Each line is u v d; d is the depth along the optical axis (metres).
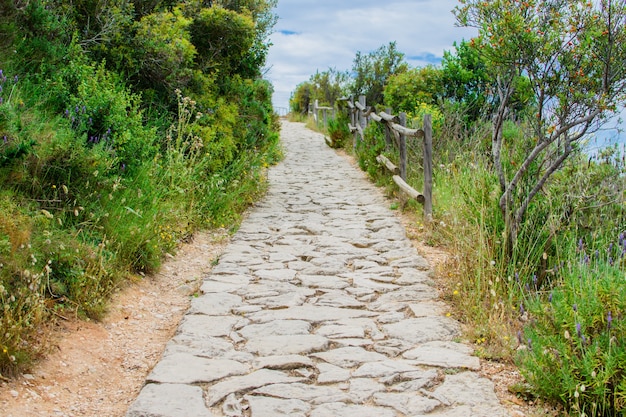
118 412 3.79
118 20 8.59
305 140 21.53
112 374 4.27
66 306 4.86
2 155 5.42
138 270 6.09
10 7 7.19
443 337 4.78
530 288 5.38
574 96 5.09
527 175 6.08
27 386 3.82
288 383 4.01
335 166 14.56
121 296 5.50
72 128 6.71
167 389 3.90
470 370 4.20
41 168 5.73
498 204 6.00
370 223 8.63
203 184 8.62
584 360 3.56
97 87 7.36
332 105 28.44
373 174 12.02
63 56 7.58
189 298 5.82
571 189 5.91
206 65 10.73
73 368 4.18
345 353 4.48
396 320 5.14
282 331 4.89
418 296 5.71
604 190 5.95
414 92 14.78
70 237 5.38
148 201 6.93
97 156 6.04
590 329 3.91
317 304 5.54
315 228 8.34
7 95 6.20
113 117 6.95
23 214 5.11
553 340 3.88
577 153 6.12
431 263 6.73
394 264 6.70
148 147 7.45
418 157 10.69
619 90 5.13
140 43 8.79
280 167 14.39
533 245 5.67
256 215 9.20
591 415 3.62
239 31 11.04
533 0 5.31
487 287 5.38
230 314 5.30
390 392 3.89
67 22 8.18
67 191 5.39
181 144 9.09
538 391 3.84
